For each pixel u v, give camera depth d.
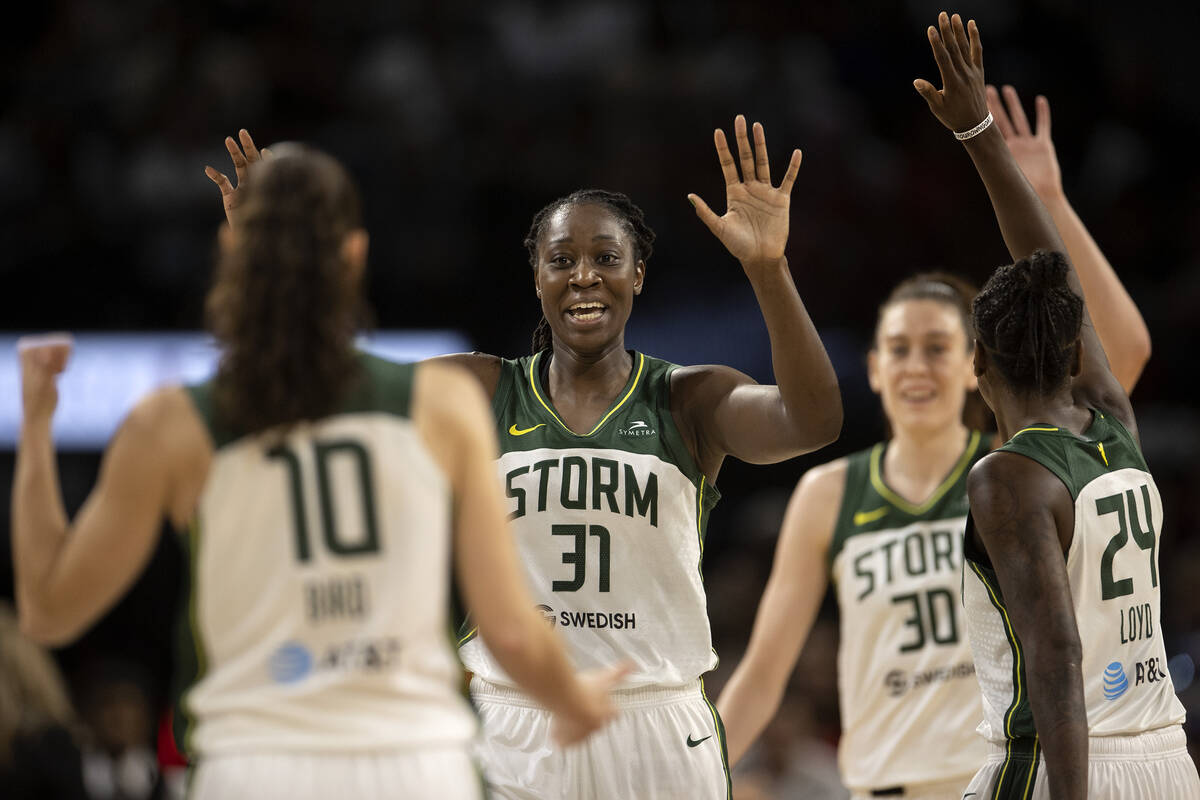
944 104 10.09
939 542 12.59
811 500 13.18
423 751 6.57
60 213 26.97
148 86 29.25
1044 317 8.80
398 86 30.06
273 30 31.42
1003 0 34.78
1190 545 24.48
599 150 28.89
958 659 12.34
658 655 10.01
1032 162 11.60
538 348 11.03
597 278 10.10
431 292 25.27
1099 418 9.10
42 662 12.95
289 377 6.61
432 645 6.79
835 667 18.11
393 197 26.80
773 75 30.81
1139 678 8.77
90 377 22.81
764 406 9.69
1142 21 36.91
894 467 13.00
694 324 25.14
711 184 28.38
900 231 29.16
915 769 12.29
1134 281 30.52
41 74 30.05
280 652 6.57
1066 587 8.14
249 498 6.66
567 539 10.01
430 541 6.76
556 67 31.86
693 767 9.98
